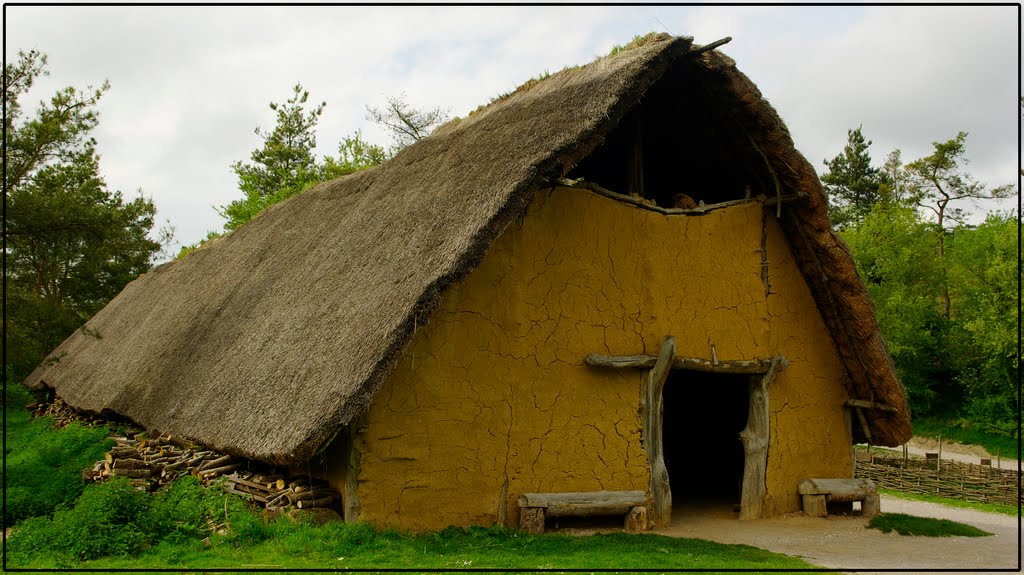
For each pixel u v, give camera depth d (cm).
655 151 1207
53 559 680
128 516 751
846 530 976
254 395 880
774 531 955
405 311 739
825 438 1110
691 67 959
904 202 3781
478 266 857
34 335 1794
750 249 1074
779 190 1061
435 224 866
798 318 1109
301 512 774
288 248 1352
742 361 1036
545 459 888
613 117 860
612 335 951
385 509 787
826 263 1075
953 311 3469
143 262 3033
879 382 1099
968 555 853
